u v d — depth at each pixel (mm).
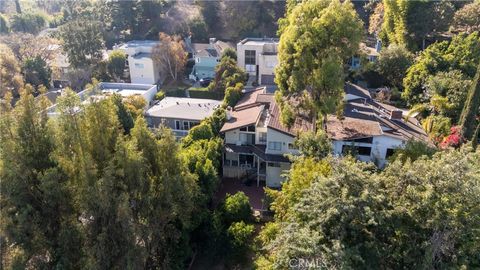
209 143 27438
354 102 33500
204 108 37875
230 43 62375
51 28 74938
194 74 54875
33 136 16141
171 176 17969
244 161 30500
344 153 24922
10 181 15289
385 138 25750
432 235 13344
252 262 20719
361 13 64000
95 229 16234
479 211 12758
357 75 44094
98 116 16734
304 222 14344
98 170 16297
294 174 18625
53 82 54344
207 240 21703
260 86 46094
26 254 15594
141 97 38688
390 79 42969
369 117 29625
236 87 38938
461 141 27281
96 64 54656
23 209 15234
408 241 13625
